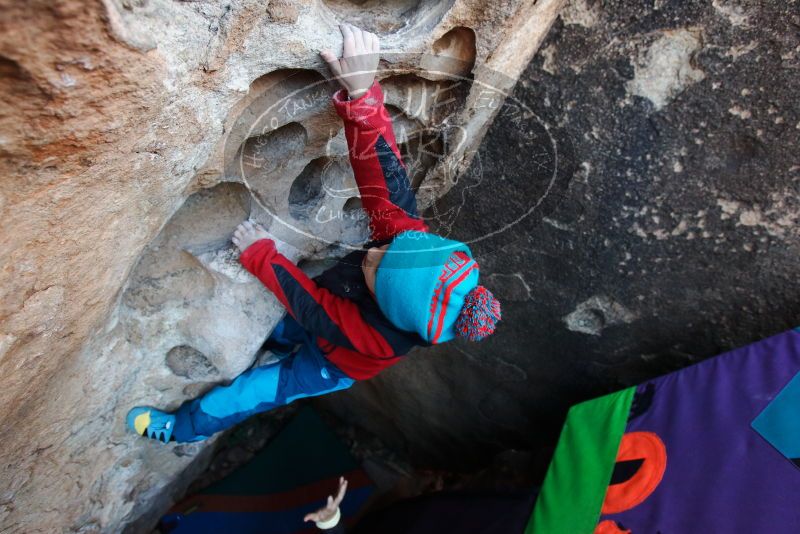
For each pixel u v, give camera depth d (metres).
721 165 1.09
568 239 1.34
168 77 0.55
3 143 0.48
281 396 1.32
